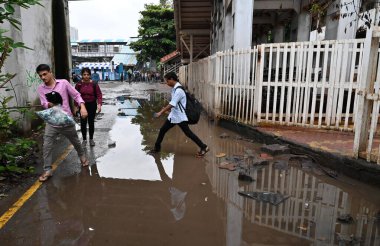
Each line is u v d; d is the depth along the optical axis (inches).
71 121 182.2
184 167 211.5
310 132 264.7
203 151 235.5
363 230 128.3
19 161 208.8
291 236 124.2
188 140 291.1
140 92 924.6
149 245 117.6
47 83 179.5
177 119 231.0
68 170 202.8
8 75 183.9
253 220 137.9
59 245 117.2
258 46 277.6
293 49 267.0
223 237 124.0
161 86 1289.4
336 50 253.9
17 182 178.2
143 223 134.7
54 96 179.9
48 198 159.0
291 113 286.5
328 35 371.6
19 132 269.9
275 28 588.1
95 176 192.5
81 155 207.5
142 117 434.6
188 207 150.9
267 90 284.5
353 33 306.0
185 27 820.6
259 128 282.4
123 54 2057.1
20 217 138.3
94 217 139.6
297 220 137.3
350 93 257.3
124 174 197.3
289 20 574.2
